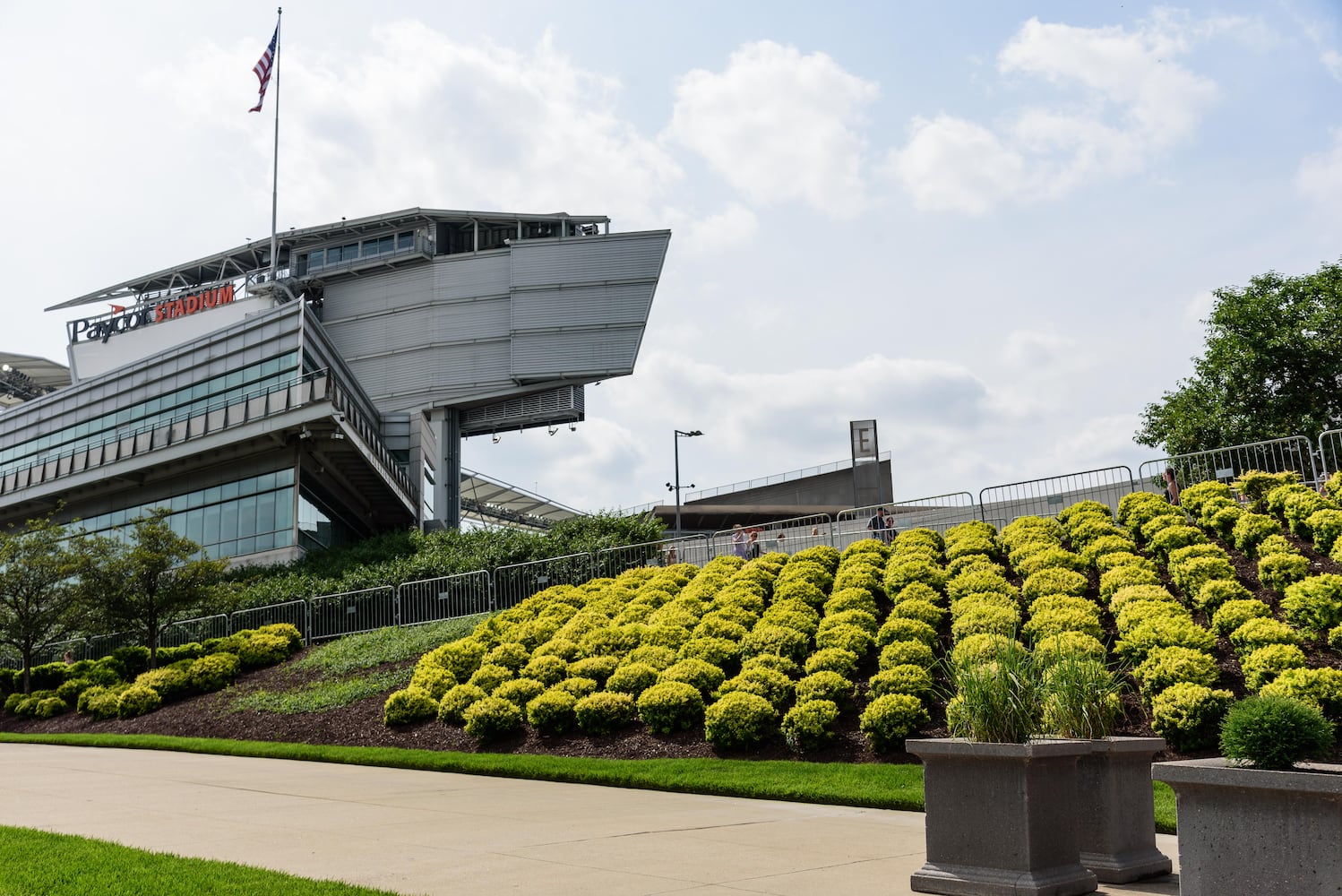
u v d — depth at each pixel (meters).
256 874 6.84
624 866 7.46
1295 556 16.05
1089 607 16.36
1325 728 5.59
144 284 71.81
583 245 63.47
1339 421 32.72
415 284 66.12
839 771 12.30
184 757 16.94
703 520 71.69
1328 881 5.17
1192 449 34.84
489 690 18.53
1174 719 11.88
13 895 6.23
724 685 15.49
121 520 45.25
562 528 36.03
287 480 39.16
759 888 6.72
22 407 52.41
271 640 26.64
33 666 32.62
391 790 12.24
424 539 38.69
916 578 19.81
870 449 44.06
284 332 40.38
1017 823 6.50
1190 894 5.69
